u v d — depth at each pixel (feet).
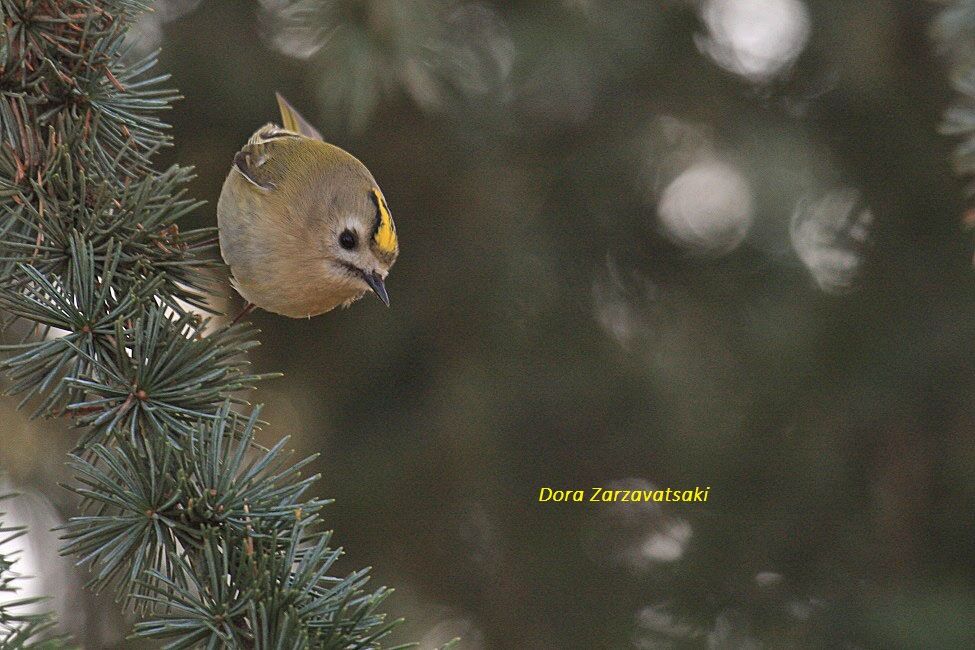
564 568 34.32
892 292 34.40
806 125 34.30
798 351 34.17
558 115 34.68
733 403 34.47
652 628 33.76
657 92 34.09
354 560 33.40
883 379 33.94
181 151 32.99
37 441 31.73
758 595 33.71
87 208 17.79
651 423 34.40
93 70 18.34
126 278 17.52
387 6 26.23
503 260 33.73
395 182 34.09
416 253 34.14
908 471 34.42
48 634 17.98
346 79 26.43
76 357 16.62
